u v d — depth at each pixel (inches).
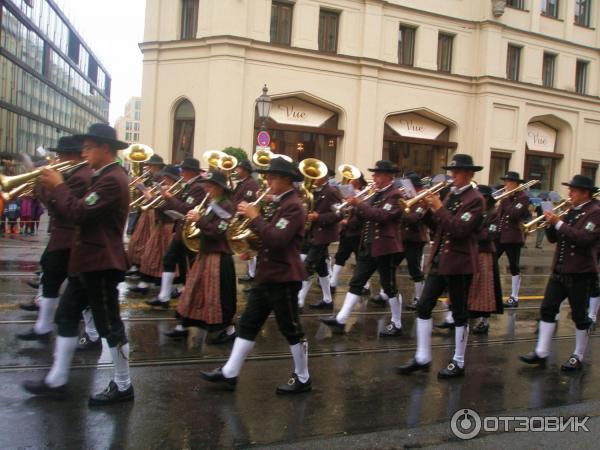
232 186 338.6
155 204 328.2
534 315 363.3
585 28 1131.9
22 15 1423.5
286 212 199.6
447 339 298.8
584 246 245.6
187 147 865.5
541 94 1071.6
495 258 305.9
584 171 1170.0
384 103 941.2
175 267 317.4
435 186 235.5
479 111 1018.1
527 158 1106.7
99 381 207.3
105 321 187.8
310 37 877.8
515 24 1041.5
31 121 1593.3
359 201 285.7
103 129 185.3
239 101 828.6
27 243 566.9
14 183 171.2
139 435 168.9
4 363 218.2
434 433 183.3
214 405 193.9
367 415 193.6
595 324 342.3
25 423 171.6
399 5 938.1
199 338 267.0
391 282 293.7
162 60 870.4
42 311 246.8
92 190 180.5
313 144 907.4
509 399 216.1
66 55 1982.0
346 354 260.2
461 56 1008.9
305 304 356.2
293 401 201.6
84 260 183.5
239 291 376.5
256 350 256.2
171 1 859.4
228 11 816.3
